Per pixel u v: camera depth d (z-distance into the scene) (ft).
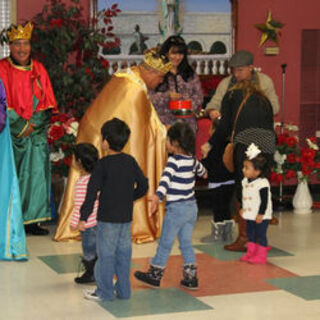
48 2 26.66
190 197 16.44
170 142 16.39
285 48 29.86
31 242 21.70
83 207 14.99
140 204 21.56
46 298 16.08
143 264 19.01
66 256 19.95
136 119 21.47
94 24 27.25
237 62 19.98
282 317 14.85
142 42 28.30
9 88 21.53
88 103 25.68
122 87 21.61
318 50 30.27
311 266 18.98
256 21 29.37
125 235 15.43
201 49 28.73
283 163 26.04
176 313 15.06
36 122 22.04
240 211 19.38
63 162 24.20
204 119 25.03
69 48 25.14
